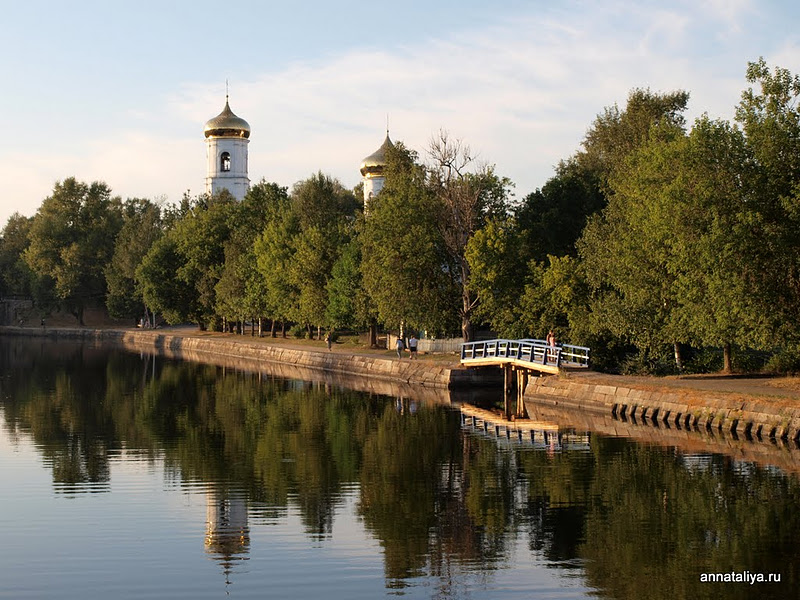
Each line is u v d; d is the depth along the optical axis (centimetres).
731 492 2586
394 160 8006
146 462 3169
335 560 2006
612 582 1855
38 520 2339
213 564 1977
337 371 6956
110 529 2262
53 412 4566
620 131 7431
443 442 3553
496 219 6075
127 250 12500
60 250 13350
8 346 10731
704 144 3969
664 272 4469
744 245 3688
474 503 2525
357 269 7019
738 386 3875
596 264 5016
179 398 5206
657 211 4062
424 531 2242
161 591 1808
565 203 6619
